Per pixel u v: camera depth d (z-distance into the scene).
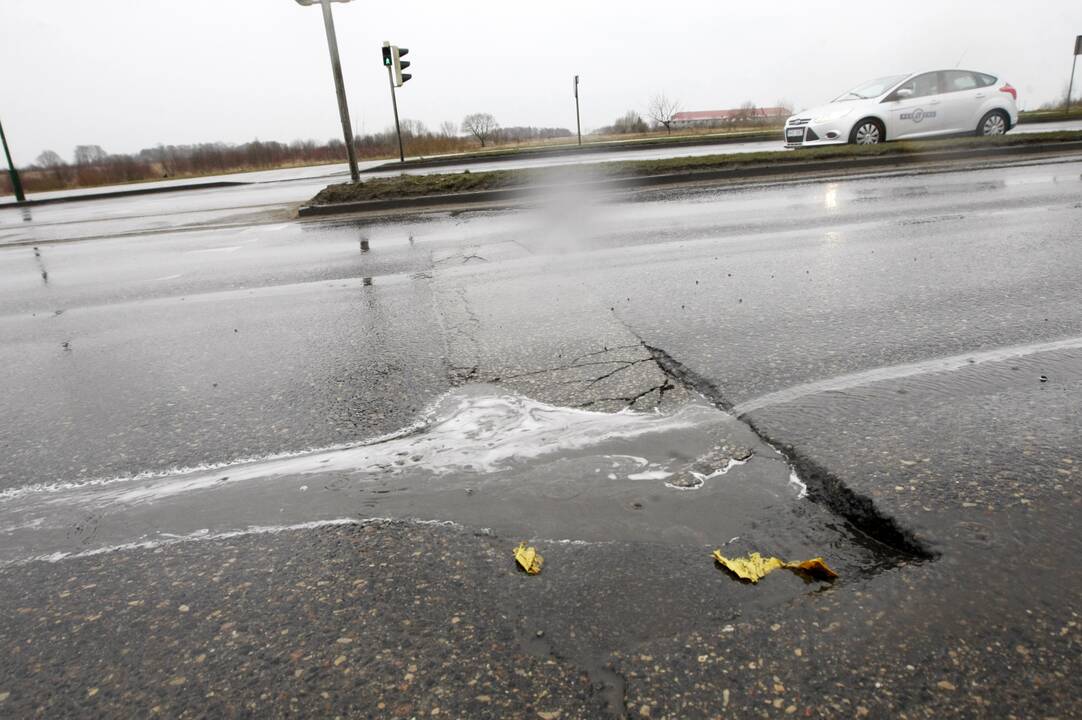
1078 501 2.12
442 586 1.93
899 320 4.00
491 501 2.37
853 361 3.40
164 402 3.54
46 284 7.58
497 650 1.68
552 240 7.71
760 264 5.74
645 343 3.87
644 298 4.87
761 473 2.44
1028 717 1.43
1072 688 1.49
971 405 2.82
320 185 20.34
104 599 1.99
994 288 4.52
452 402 3.24
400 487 2.50
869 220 7.52
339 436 2.96
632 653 1.64
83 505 2.55
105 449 3.02
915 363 3.32
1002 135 13.82
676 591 1.85
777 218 8.12
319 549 2.15
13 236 12.91
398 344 4.20
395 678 1.62
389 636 1.75
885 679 1.53
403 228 9.60
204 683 1.65
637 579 1.91
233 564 2.11
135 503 2.53
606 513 2.25
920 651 1.60
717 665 1.59
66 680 1.70
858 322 4.01
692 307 4.55
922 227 6.86
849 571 1.91
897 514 2.11
